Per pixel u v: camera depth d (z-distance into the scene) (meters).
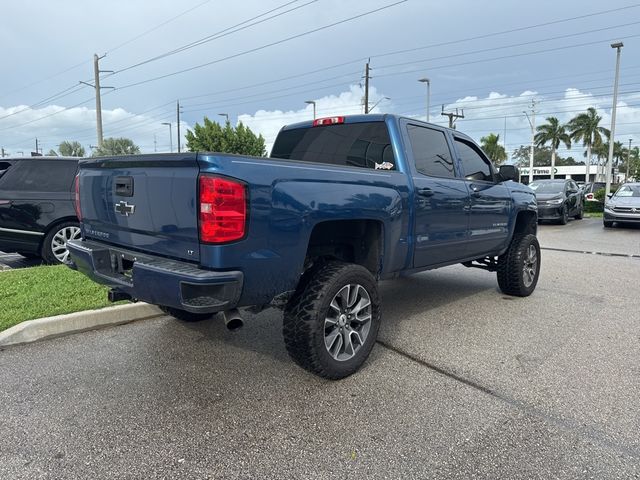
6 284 5.46
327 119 4.65
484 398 3.15
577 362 3.77
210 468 2.40
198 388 3.29
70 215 7.09
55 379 3.42
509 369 3.63
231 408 3.01
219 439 2.66
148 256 3.12
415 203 4.00
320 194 3.11
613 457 2.49
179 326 4.60
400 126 4.16
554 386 3.33
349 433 2.72
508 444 2.62
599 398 3.15
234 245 2.69
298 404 3.07
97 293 5.13
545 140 58.00
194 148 38.44
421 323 4.79
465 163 5.07
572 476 2.34
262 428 2.78
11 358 3.79
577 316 5.04
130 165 3.18
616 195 16.48
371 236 3.76
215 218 2.63
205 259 2.71
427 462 2.45
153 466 2.41
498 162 56.06
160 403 3.07
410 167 4.07
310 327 3.14
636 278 7.07
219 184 2.63
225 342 4.18
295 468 2.40
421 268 4.33
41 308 4.57
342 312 3.41
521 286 5.74
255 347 4.07
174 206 2.85
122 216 3.32
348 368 3.41
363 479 2.32
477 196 4.89
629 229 15.23
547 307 5.40
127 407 3.02
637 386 3.33
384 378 3.46
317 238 3.51
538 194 17.19
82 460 2.46
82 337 4.28
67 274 6.01
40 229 6.90
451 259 4.70
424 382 3.40
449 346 4.12
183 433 2.72
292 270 2.99
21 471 2.36
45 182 6.97
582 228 15.80
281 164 2.93
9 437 2.66
